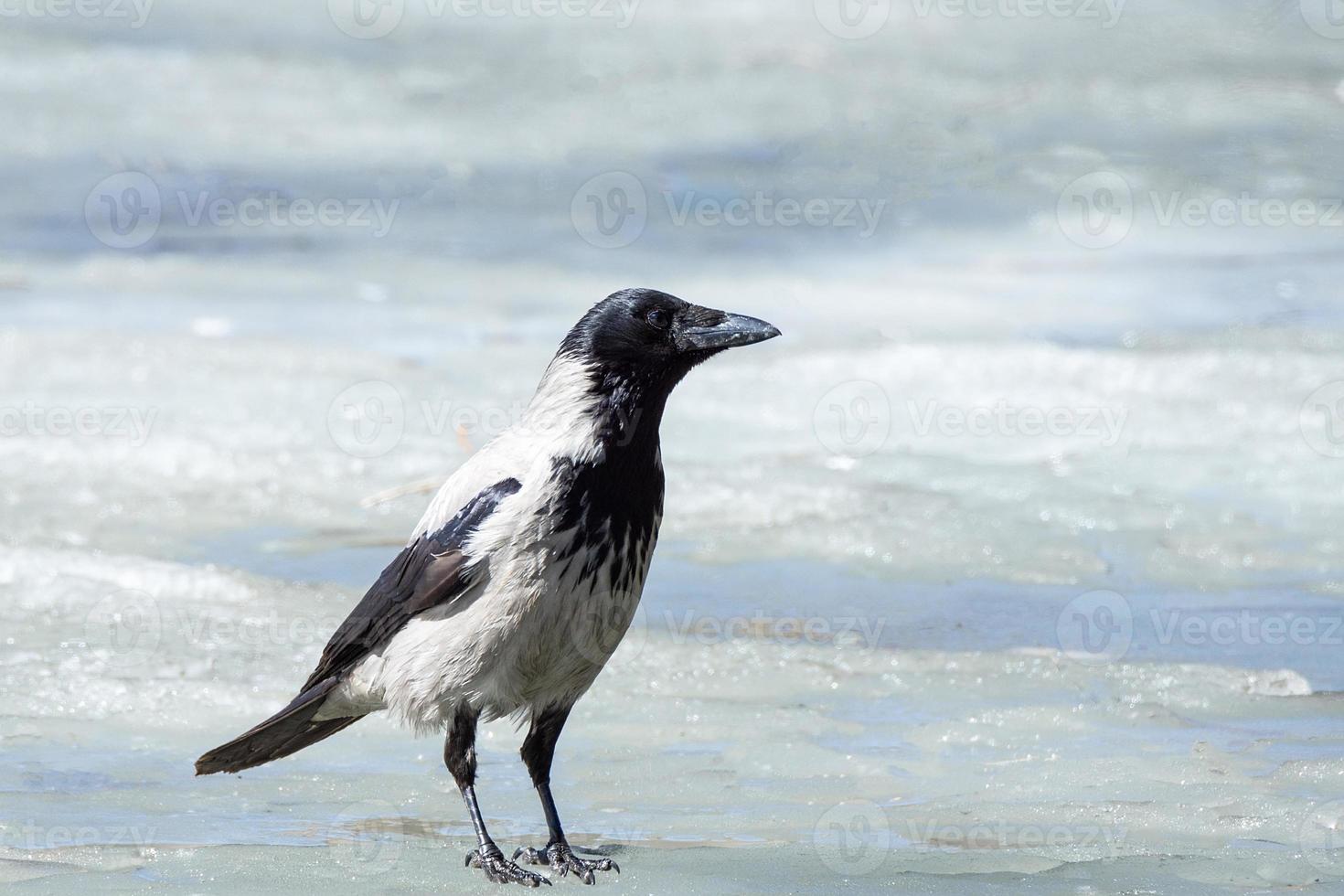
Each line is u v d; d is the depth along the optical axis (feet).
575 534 24.73
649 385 25.77
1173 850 24.93
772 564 41.06
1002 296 69.31
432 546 24.97
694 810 27.14
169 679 32.19
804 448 51.44
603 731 30.73
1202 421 53.26
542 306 68.13
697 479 47.60
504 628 24.66
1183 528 43.37
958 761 29.19
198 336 62.03
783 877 23.91
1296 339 62.34
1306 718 31.04
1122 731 30.53
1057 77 107.45
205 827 25.96
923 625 36.52
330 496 45.80
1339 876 23.71
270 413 53.01
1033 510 44.98
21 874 23.32
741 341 25.77
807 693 32.73
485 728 31.94
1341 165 90.94
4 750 28.89
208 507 44.60
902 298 69.15
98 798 26.99
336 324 64.80
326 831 26.03
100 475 46.75
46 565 38.45
